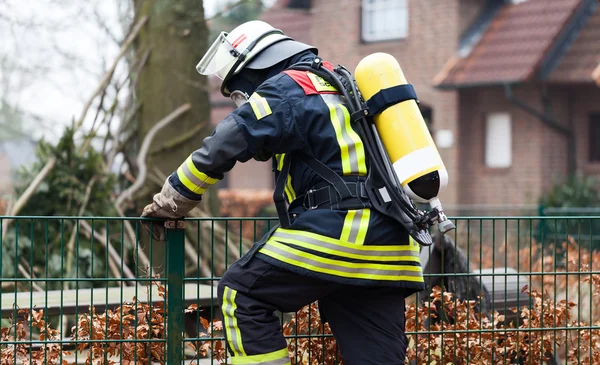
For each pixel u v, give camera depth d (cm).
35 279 420
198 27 989
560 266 838
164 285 444
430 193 381
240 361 385
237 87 418
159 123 955
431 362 494
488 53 1964
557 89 1920
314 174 383
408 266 389
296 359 457
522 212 1677
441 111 2041
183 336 436
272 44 412
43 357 454
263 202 1908
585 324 529
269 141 375
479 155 2009
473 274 472
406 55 2095
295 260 374
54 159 866
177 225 428
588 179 1766
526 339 503
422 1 2066
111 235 873
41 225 837
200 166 378
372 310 395
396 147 381
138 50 984
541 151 1917
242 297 386
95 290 642
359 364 394
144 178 933
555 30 1916
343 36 2195
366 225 376
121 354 434
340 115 383
